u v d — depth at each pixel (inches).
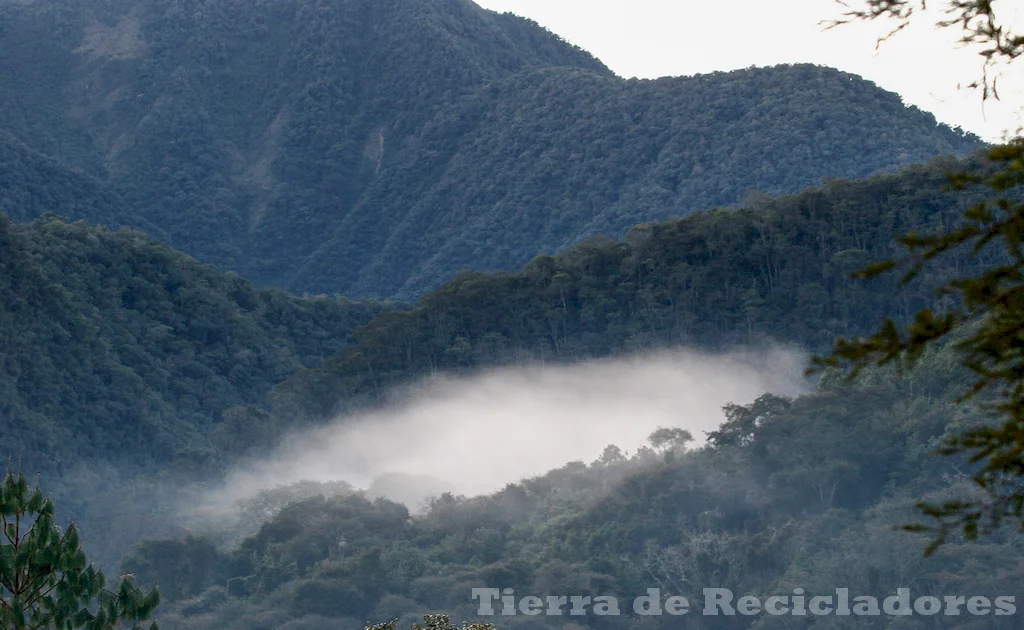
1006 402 364.8
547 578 3750.0
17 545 888.9
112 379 6461.6
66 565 895.7
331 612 3814.0
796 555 3627.0
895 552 3358.8
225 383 7185.0
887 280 5876.0
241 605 3937.0
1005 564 3255.4
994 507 364.8
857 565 3388.3
